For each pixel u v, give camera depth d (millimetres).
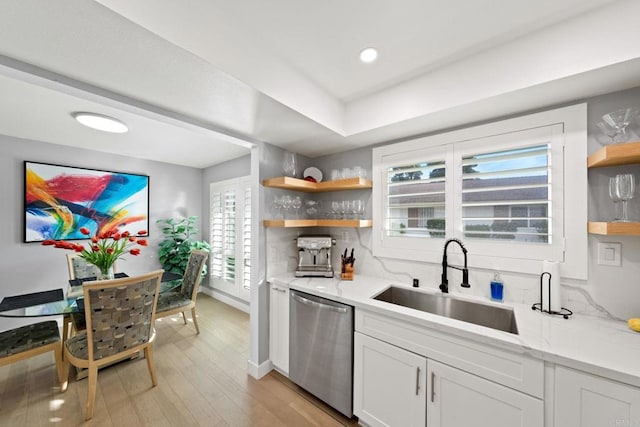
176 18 967
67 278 3129
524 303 1540
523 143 1524
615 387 899
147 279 1885
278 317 2117
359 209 2145
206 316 3457
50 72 1132
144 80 1212
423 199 1945
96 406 1776
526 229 1534
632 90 1261
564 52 1166
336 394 1687
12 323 2811
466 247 1729
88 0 764
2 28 858
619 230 1125
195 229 4203
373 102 1838
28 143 2910
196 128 1704
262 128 1836
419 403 1353
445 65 1515
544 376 1028
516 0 1062
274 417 1689
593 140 1348
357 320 1613
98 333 1702
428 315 1367
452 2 1081
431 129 1845
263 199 2156
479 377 1177
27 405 1777
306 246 2246
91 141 3006
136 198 3758
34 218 2926
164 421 1646
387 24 1205
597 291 1341
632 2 1037
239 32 1198
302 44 1347
